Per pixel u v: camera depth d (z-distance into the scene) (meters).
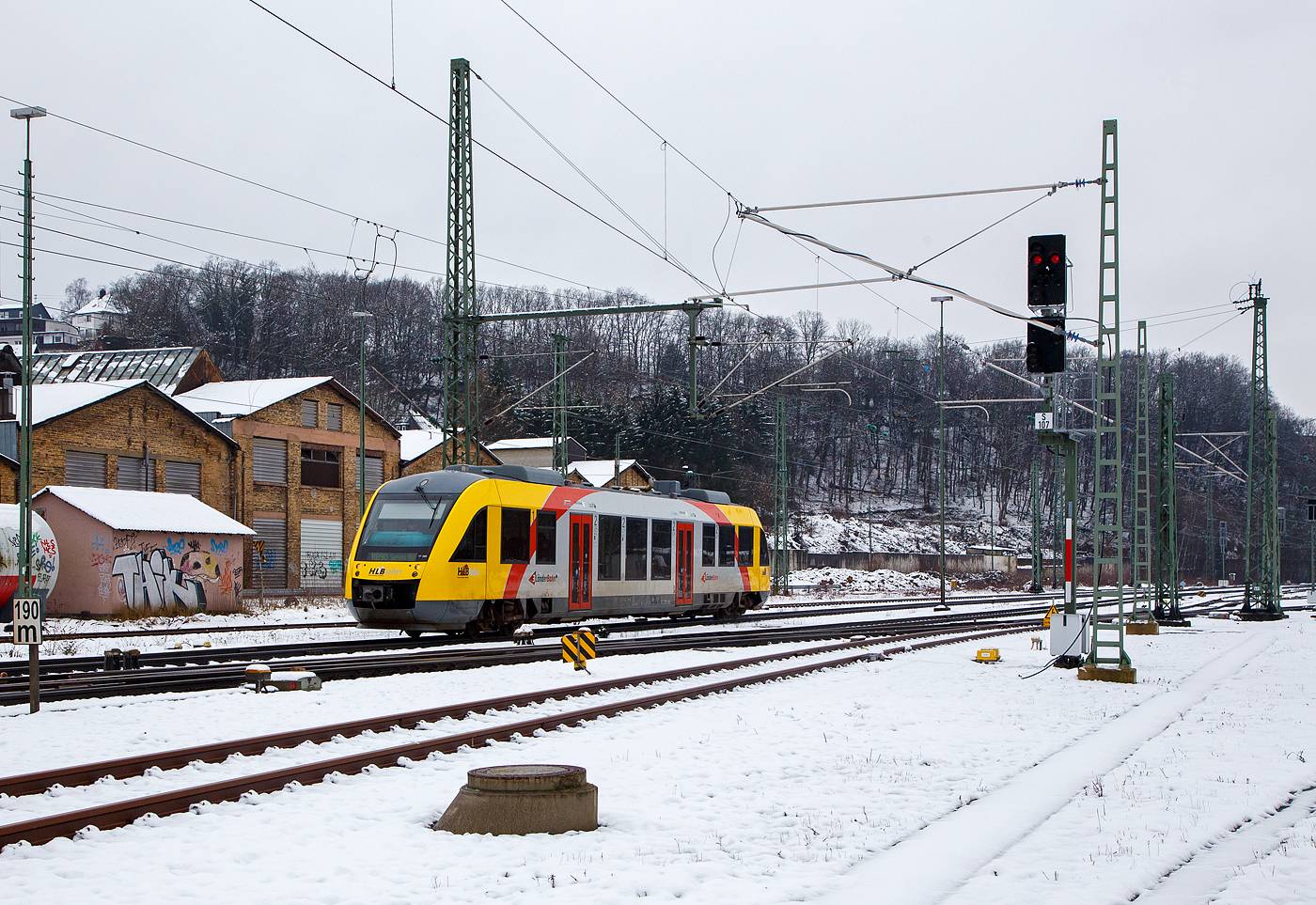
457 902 6.79
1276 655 25.95
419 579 24.22
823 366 87.62
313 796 9.47
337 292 97.12
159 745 11.59
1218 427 95.38
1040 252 18.75
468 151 30.78
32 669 13.73
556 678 18.02
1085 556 108.44
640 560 30.67
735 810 9.27
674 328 108.88
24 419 25.83
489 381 93.94
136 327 99.44
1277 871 7.55
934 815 9.09
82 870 7.25
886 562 94.69
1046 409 20.72
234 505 48.94
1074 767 11.30
